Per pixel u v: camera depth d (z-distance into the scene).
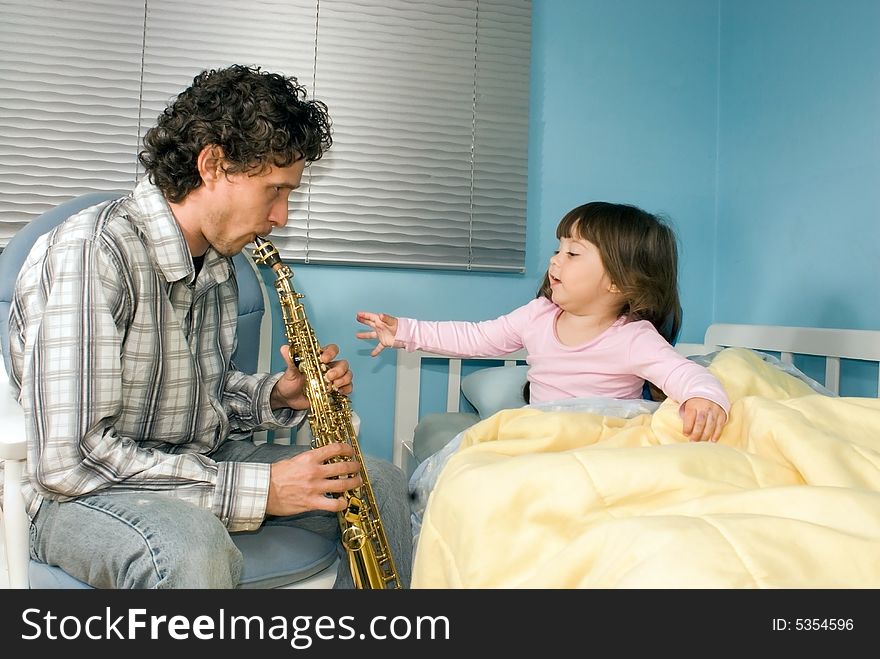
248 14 1.81
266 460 1.31
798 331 1.63
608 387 1.44
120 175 1.74
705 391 1.14
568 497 0.82
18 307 1.10
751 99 1.97
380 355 1.92
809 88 1.75
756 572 0.63
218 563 0.93
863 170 1.58
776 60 1.87
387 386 1.93
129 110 1.74
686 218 2.08
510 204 1.95
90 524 0.96
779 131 1.85
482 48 1.94
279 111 1.11
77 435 0.98
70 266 1.02
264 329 1.70
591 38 2.03
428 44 1.91
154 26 1.76
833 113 1.67
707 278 2.09
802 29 1.78
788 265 1.81
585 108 2.03
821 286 1.70
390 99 1.89
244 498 1.03
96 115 1.73
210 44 1.79
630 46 2.05
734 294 2.01
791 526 0.68
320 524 1.20
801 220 1.77
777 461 0.95
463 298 1.96
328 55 1.85
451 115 1.92
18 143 1.69
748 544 0.65
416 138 1.90
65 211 1.38
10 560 1.03
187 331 1.21
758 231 1.92
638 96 2.05
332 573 1.12
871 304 1.55
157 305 1.12
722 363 1.31
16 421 1.08
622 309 1.48
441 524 0.89
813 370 1.73
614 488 0.83
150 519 0.94
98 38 1.73
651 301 1.44
